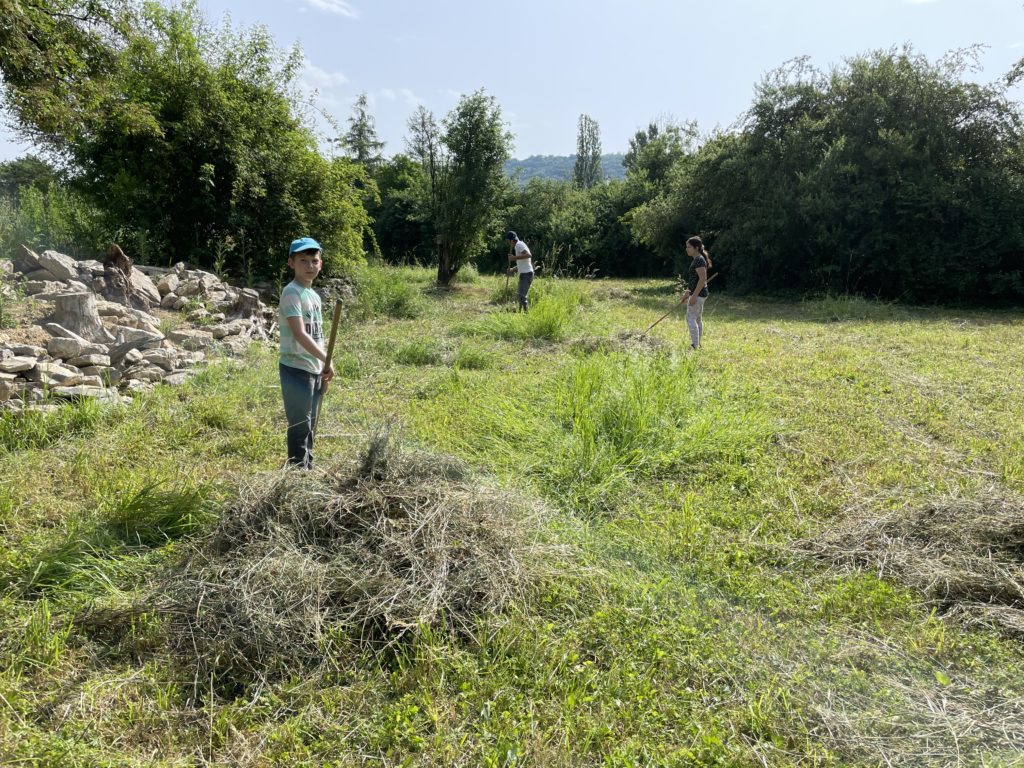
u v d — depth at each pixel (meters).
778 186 16.55
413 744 2.22
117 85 10.16
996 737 2.27
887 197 15.53
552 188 32.41
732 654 2.68
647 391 5.63
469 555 3.06
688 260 20.53
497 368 7.63
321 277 12.55
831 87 16.59
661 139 30.89
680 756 2.18
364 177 13.65
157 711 2.34
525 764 2.15
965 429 5.58
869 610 3.04
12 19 8.59
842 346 9.22
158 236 11.12
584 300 13.80
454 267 17.02
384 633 2.70
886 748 2.23
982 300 15.58
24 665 2.53
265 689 2.47
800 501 4.21
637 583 3.13
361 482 3.33
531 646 2.69
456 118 15.91
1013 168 15.20
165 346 6.87
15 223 10.40
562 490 4.30
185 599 2.81
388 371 7.39
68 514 3.71
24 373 5.41
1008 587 3.10
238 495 3.30
